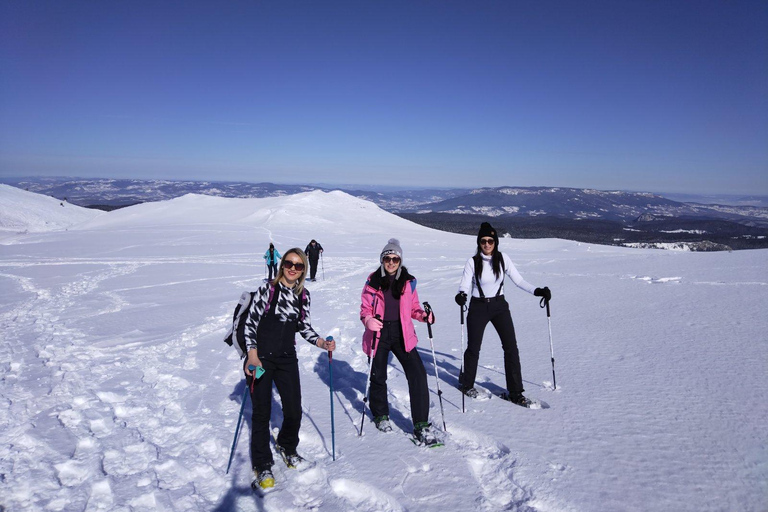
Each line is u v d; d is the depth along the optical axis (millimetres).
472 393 4844
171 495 3271
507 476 3324
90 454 3881
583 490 3047
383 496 3170
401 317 4098
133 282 16578
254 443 3504
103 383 5789
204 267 21469
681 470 3207
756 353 5469
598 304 9281
